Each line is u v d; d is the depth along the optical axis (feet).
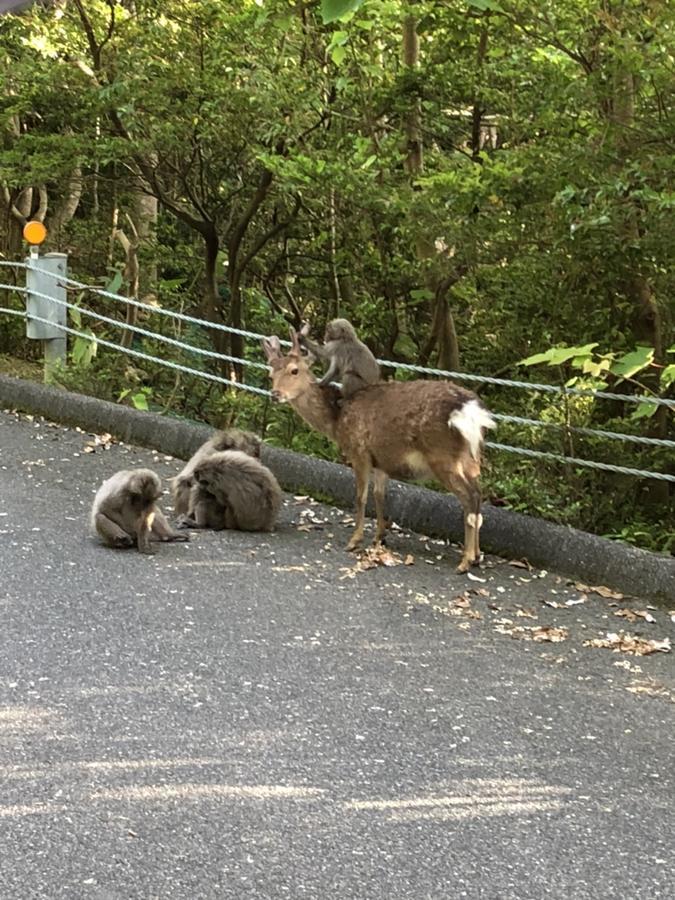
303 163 29.73
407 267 32.24
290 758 16.62
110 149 35.09
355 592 21.21
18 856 14.74
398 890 14.47
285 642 19.36
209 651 18.95
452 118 34.78
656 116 25.86
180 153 37.47
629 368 22.25
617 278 26.53
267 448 26.66
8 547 22.13
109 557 22.00
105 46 36.42
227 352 39.37
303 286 44.27
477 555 22.31
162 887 14.24
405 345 36.27
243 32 33.01
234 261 39.14
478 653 19.36
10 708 17.29
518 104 29.40
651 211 24.07
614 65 24.80
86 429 29.76
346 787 16.17
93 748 16.60
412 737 17.17
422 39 32.71
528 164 25.73
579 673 18.93
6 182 37.60
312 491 25.77
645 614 20.76
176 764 16.39
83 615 19.80
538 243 26.68
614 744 17.25
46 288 32.17
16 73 35.68
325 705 17.76
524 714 17.81
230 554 22.54
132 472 22.39
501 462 26.11
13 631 19.17
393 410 22.33
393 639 19.66
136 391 32.78
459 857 15.23
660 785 16.52
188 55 35.47
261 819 15.60
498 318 31.19
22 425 29.99
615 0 25.29
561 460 23.52
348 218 33.88
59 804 15.65
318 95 33.06
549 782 16.46
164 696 17.74
